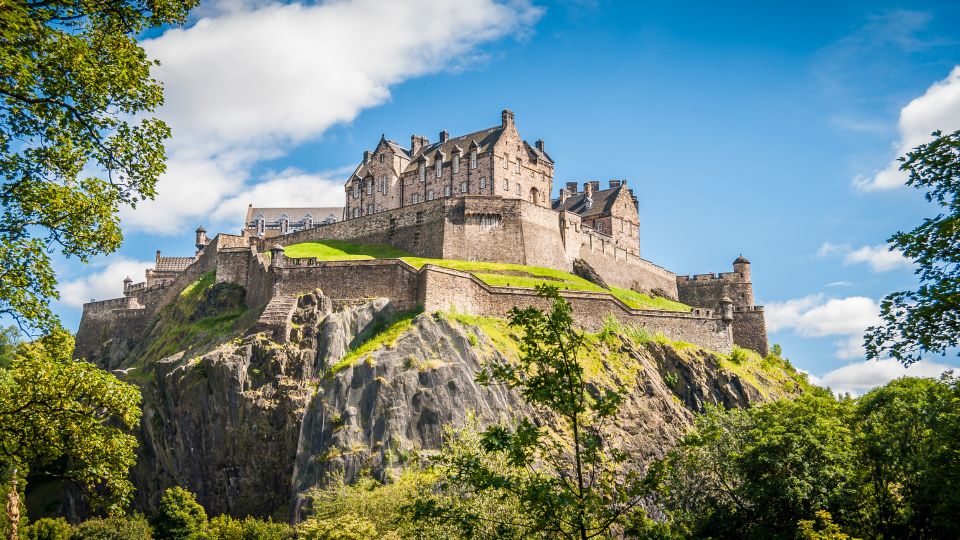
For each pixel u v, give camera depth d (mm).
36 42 29969
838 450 63750
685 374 113875
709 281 159750
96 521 83688
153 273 160625
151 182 34594
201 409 93562
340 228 137500
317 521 64562
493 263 124375
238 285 119500
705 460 67125
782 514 61562
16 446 33875
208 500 90688
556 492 32719
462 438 63000
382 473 82312
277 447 89875
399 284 104250
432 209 128625
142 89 32906
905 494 62031
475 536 38312
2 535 73938
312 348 96562
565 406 32688
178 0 33438
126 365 128375
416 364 91125
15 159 31828
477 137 151250
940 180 39750
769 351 140750
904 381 74562
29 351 36625
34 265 32656
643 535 34156
